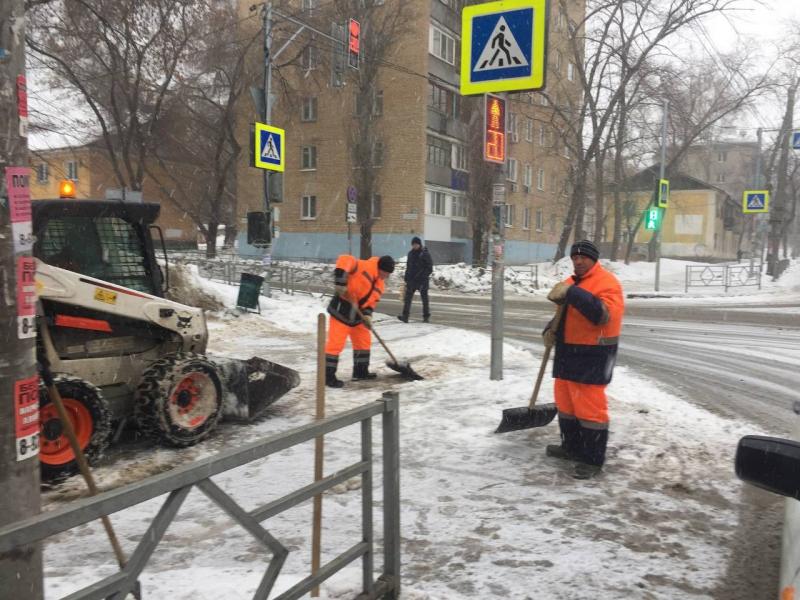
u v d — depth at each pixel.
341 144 32.47
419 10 29.97
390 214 31.25
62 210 4.75
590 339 4.44
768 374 8.52
